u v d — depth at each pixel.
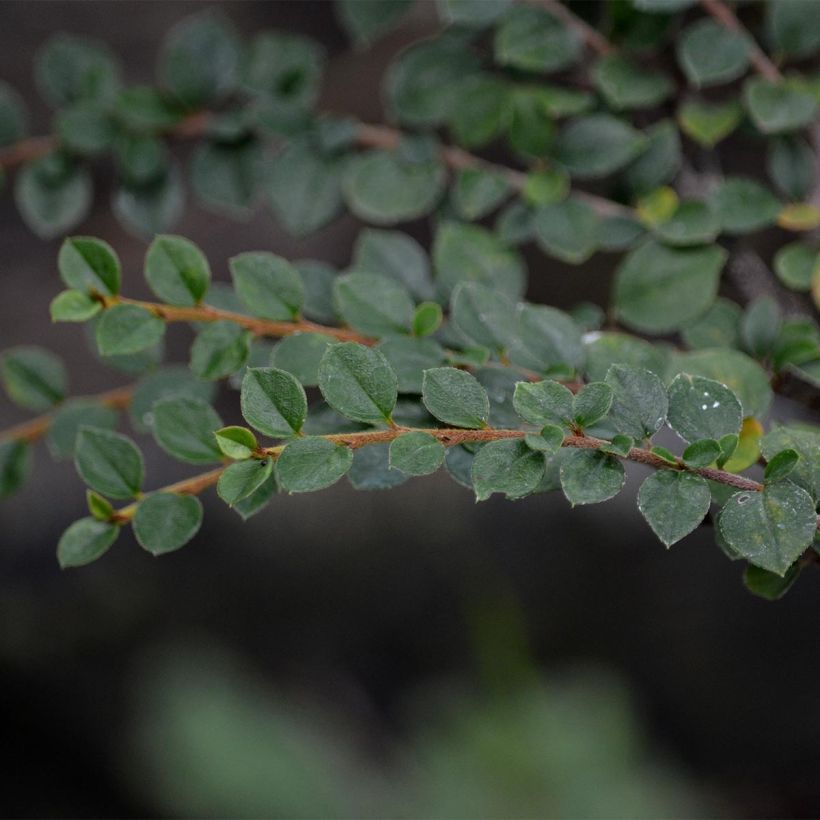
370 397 0.45
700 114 0.53
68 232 0.92
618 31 0.53
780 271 0.51
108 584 1.37
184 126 0.56
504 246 0.52
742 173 0.63
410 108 0.54
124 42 0.97
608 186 0.53
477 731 1.14
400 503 1.38
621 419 0.45
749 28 0.54
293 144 0.55
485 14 0.53
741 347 0.50
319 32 0.92
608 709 1.18
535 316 0.48
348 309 0.48
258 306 0.48
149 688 1.32
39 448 1.15
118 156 0.56
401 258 0.51
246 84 0.56
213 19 0.56
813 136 0.54
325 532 1.38
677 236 0.51
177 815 1.19
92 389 1.04
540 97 0.53
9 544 1.24
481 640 1.30
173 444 0.46
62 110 0.57
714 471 0.45
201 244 0.97
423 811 1.11
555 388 0.45
